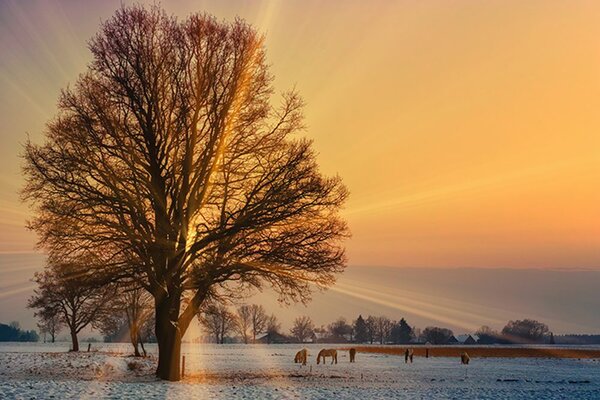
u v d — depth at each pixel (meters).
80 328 70.56
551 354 97.25
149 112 26.92
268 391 25.59
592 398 27.56
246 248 27.67
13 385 23.31
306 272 28.00
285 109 29.20
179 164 27.62
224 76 28.11
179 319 28.48
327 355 59.03
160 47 27.52
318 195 26.91
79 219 25.73
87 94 26.62
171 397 21.75
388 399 24.55
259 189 27.42
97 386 24.34
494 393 29.11
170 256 26.73
